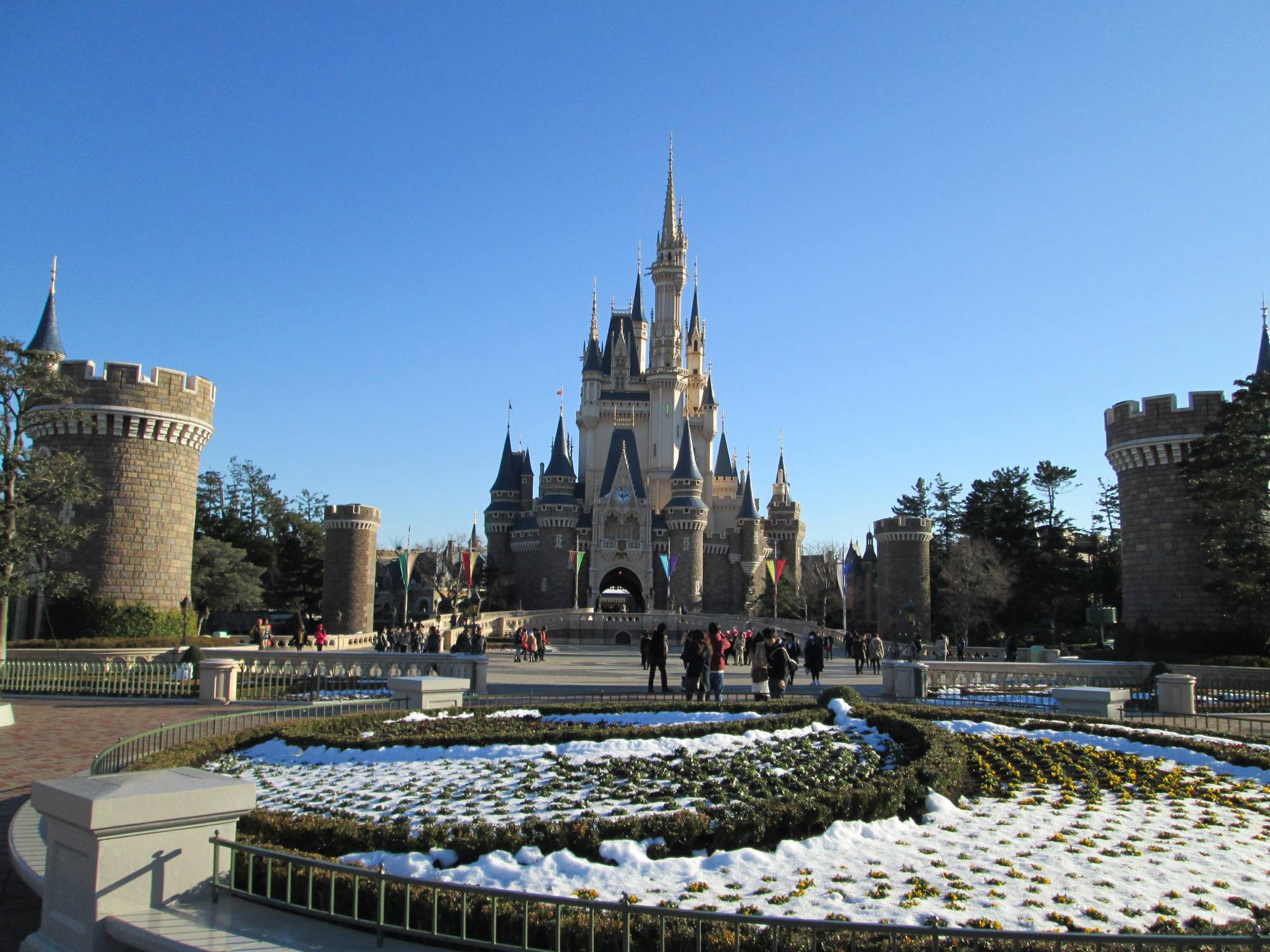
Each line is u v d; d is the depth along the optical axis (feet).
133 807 28.27
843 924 23.29
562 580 395.14
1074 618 301.43
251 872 30.27
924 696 109.91
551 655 227.81
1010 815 47.06
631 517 399.44
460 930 29.53
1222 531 139.13
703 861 37.76
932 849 40.70
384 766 55.72
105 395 150.61
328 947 26.76
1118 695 86.33
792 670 110.63
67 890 28.96
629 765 53.01
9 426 119.55
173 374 156.76
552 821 39.24
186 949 25.91
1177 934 31.17
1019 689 115.65
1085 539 349.41
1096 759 58.54
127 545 151.84
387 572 454.40
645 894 33.65
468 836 37.83
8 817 49.88
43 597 147.74
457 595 337.31
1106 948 29.30
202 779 31.01
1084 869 38.29
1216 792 51.80
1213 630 150.10
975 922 31.50
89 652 131.64
